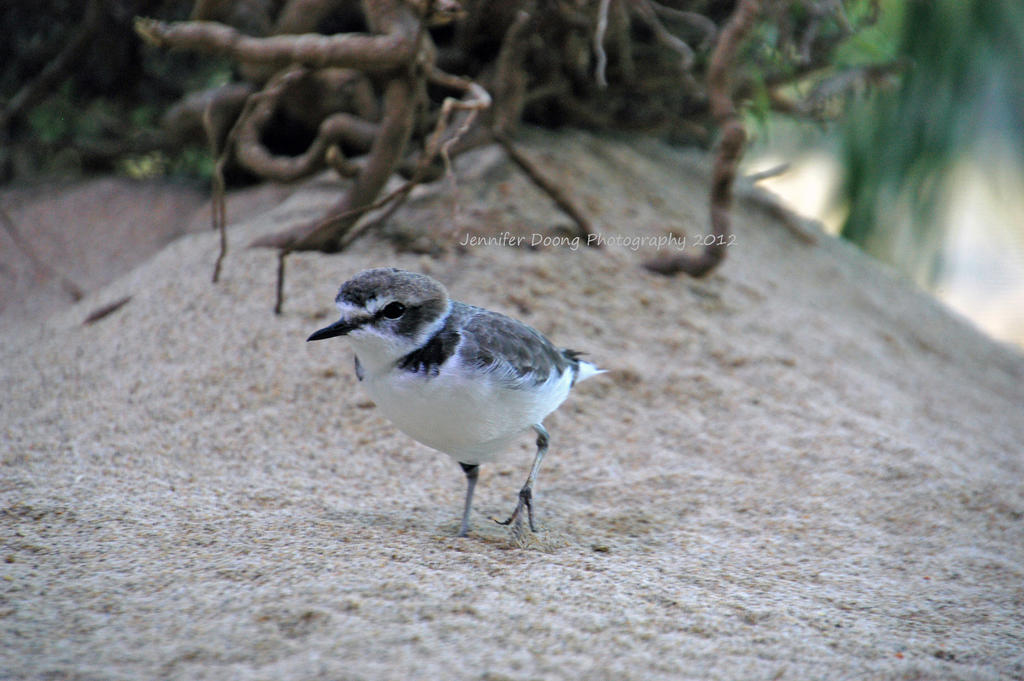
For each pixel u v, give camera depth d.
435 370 6.21
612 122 14.72
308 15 12.01
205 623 5.00
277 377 9.30
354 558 6.08
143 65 15.47
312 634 4.93
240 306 10.16
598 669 4.89
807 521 7.84
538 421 6.91
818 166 20.55
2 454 8.00
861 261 16.78
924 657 5.52
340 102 12.95
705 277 12.30
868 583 6.68
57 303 12.16
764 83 13.64
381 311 6.19
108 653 4.63
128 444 8.30
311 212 11.77
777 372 10.77
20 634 4.78
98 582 5.48
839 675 5.17
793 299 13.13
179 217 13.82
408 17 10.14
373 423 8.97
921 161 18.95
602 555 6.82
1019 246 19.95
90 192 14.73
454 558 6.32
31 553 5.89
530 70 13.02
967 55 18.36
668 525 7.66
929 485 8.55
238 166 13.99
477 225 11.62
